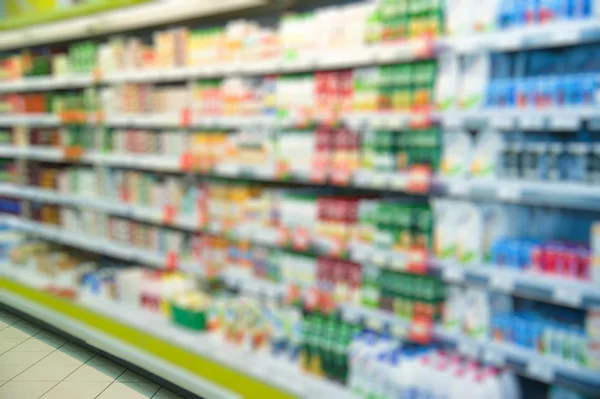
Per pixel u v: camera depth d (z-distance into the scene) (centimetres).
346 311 309
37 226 561
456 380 251
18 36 531
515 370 263
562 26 221
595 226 228
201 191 389
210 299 402
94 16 457
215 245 392
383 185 284
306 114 314
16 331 365
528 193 237
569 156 234
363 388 287
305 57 313
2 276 527
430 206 289
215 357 343
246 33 356
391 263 283
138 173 448
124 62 439
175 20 407
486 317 262
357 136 301
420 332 276
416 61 288
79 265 525
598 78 221
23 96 543
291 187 376
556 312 264
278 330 340
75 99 481
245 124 352
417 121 267
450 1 260
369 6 292
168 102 408
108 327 409
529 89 239
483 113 247
